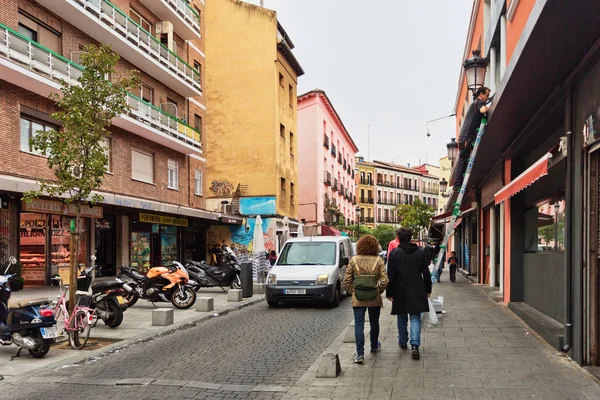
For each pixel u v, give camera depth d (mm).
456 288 17062
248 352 7754
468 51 20406
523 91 7207
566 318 6461
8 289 7703
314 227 44062
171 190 26531
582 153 5922
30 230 17328
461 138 10500
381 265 6703
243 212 34281
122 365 7082
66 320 8336
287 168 37500
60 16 18594
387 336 8375
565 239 6465
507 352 6867
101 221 21250
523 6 8883
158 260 25984
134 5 23750
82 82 9484
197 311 12445
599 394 4984
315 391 5418
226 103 35312
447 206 29734
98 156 9336
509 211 11375
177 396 5488
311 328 9898
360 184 78688
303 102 47312
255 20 35281
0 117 15508
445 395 5094
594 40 5363
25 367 6977
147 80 24797
